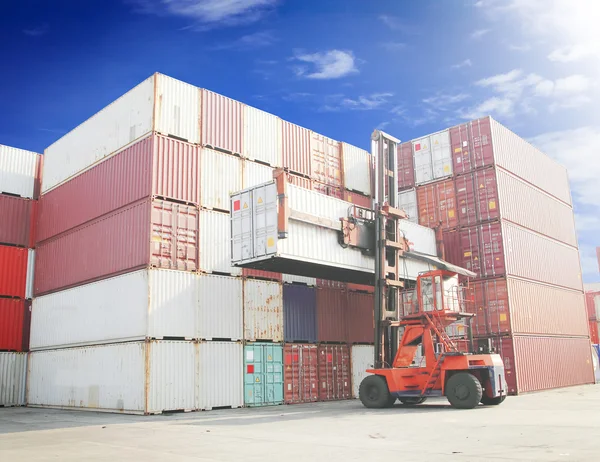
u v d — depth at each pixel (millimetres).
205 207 23719
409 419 15977
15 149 31047
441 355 19781
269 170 26875
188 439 12703
